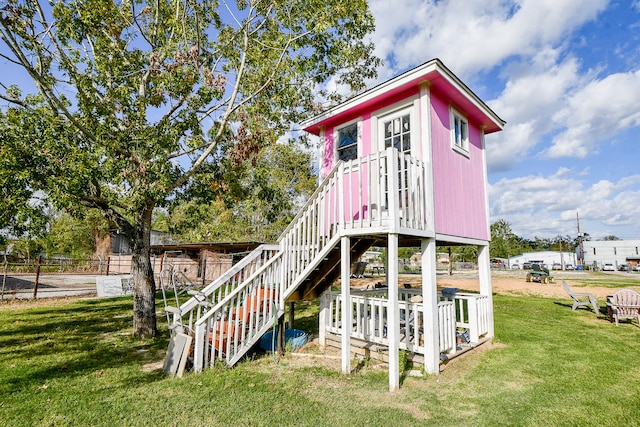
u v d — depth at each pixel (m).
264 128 8.70
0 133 5.73
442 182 6.39
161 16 8.59
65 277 22.75
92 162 6.38
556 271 45.41
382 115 6.98
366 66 11.62
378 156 5.33
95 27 7.06
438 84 6.27
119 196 7.45
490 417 3.85
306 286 7.08
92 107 7.06
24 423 3.59
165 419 3.72
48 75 7.11
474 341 6.98
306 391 4.61
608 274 35.88
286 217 21.88
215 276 22.28
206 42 9.57
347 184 7.14
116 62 7.36
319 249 6.14
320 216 6.19
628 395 4.47
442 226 6.21
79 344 6.96
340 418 3.79
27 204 5.73
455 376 5.25
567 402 4.26
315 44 9.09
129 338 7.47
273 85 8.61
